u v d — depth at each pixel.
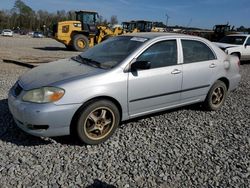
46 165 3.47
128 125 4.80
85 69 4.20
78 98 3.78
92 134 4.04
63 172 3.35
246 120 5.34
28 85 3.89
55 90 3.71
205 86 5.36
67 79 3.87
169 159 3.75
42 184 3.10
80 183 3.16
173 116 5.34
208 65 5.32
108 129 4.18
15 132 4.32
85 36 20.92
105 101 4.04
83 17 21.31
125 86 4.18
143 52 4.44
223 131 4.76
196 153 3.95
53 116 3.68
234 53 13.69
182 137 4.44
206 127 4.90
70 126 3.90
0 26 99.25
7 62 11.71
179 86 4.89
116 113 4.19
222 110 5.87
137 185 3.18
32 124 3.69
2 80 7.81
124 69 4.20
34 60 12.42
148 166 3.56
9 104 4.08
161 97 4.69
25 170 3.34
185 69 4.93
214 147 4.15
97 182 3.19
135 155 3.81
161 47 4.70
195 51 5.22
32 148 3.87
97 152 3.85
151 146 4.09
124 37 5.06
